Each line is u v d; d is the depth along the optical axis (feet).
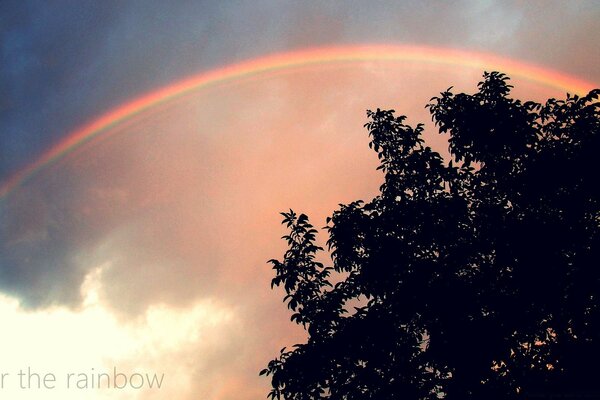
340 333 46.88
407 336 47.44
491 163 50.29
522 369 44.32
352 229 50.16
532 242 45.14
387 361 46.34
